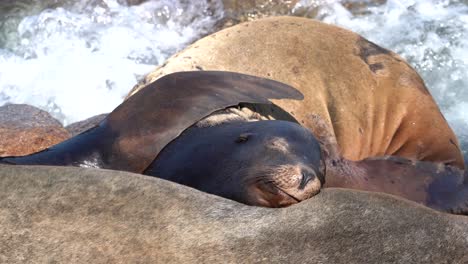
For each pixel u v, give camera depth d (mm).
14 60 40594
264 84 24859
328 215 17484
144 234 16828
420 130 28344
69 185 17344
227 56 27578
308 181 19969
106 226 16812
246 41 28000
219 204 17547
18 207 16875
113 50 41281
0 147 28297
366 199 17812
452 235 17281
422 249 17047
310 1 43438
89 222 16828
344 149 27625
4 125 29281
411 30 41844
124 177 17688
